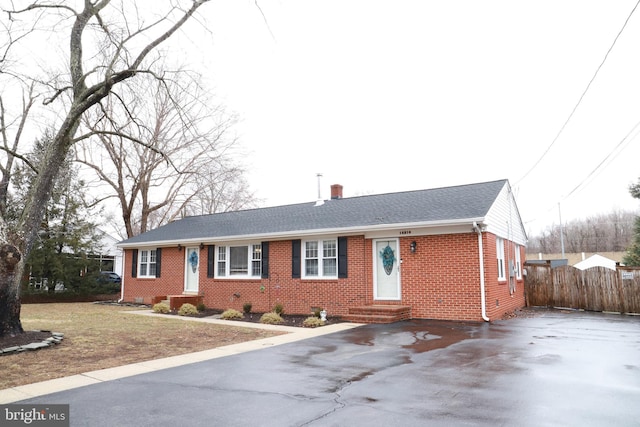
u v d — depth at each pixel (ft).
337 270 51.01
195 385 20.17
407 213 48.91
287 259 55.21
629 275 51.83
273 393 18.71
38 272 77.36
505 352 26.86
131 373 22.67
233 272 60.70
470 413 15.76
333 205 62.75
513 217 58.70
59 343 31.24
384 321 43.06
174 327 40.63
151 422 15.21
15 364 24.77
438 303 44.52
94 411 16.44
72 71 35.01
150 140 61.67
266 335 36.19
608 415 15.40
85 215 85.56
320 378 21.27
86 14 34.12
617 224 216.13
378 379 20.88
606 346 28.71
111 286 86.58
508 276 53.01
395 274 47.60
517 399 17.33
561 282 58.29
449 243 44.55
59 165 33.73
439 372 22.02
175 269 68.03
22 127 43.62
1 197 36.96
